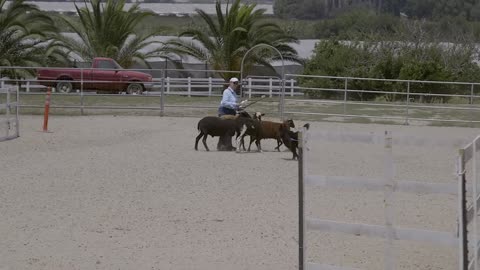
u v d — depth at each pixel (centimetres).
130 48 4012
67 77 3441
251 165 1527
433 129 2419
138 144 1859
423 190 687
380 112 2956
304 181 716
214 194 1207
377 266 816
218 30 3953
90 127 2259
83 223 1002
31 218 1025
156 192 1220
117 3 4003
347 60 3869
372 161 1574
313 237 938
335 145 1834
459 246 662
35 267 805
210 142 1917
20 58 3641
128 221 1015
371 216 1043
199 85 3534
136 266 813
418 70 3634
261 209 1096
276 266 815
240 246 895
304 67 4034
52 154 1655
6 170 1423
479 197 720
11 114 2641
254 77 3669
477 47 4900
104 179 1336
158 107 2811
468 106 2988
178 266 815
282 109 2602
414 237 689
